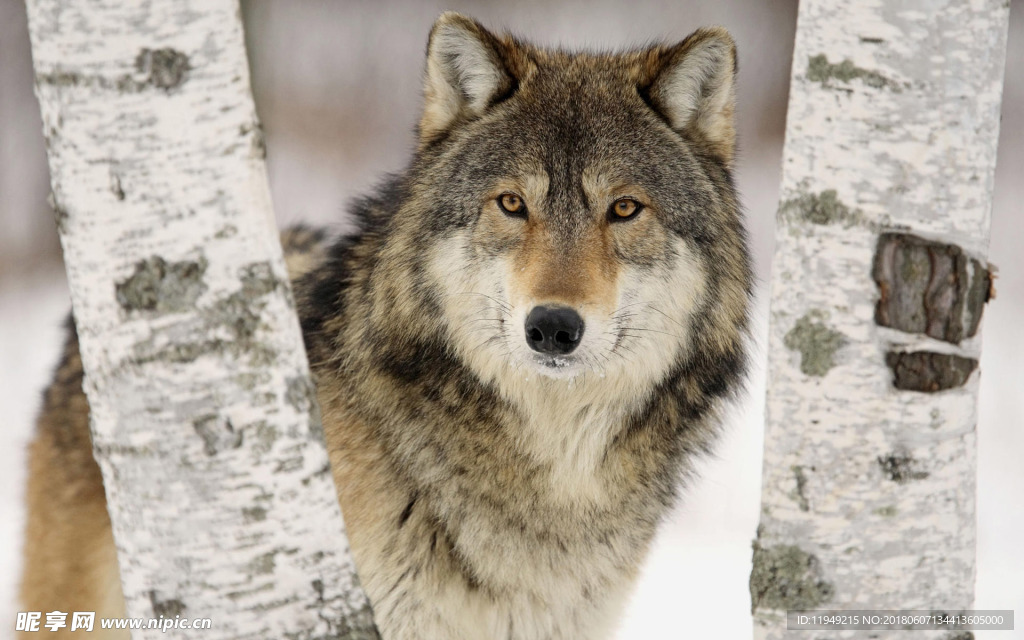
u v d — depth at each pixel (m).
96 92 6.05
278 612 6.37
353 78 31.81
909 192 6.57
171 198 6.14
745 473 18.66
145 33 6.03
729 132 10.84
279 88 31.23
